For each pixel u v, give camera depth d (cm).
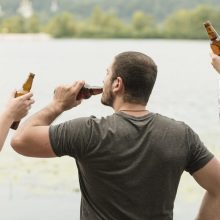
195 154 419
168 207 414
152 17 9725
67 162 1291
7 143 1369
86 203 413
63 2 10962
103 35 9488
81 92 438
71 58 5062
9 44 8050
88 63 4484
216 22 7906
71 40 9344
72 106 432
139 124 410
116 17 9694
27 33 9756
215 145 1402
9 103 414
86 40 9169
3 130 406
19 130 417
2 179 1172
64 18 9700
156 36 8931
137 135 408
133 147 406
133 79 413
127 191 405
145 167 406
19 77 3322
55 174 1198
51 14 10662
